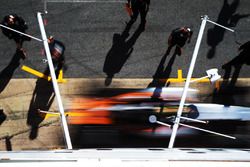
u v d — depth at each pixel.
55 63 23.67
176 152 17.86
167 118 23.83
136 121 23.80
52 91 23.72
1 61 23.58
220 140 23.81
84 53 23.89
